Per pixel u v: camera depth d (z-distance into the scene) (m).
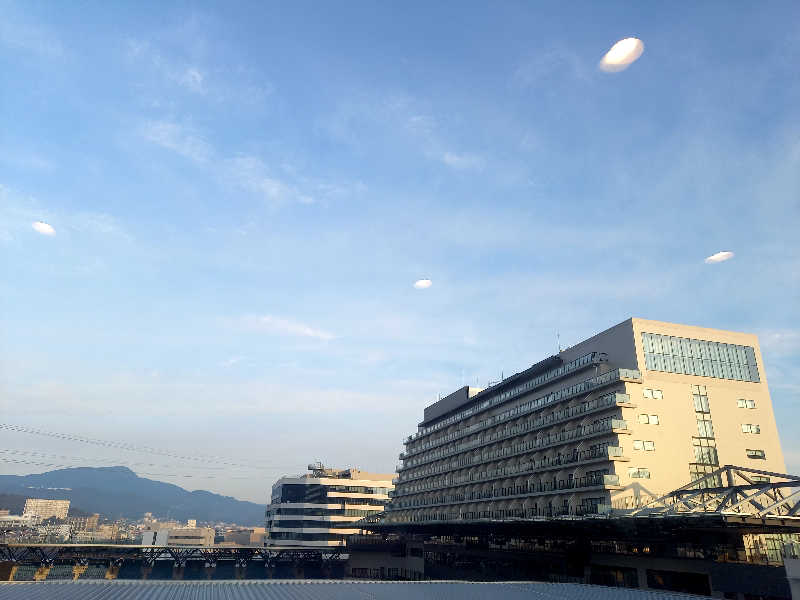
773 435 75.69
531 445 83.06
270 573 119.00
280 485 158.50
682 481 68.69
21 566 97.88
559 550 75.31
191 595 26.31
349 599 27.36
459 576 97.00
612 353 77.31
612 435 69.50
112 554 105.25
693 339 77.44
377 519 134.75
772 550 56.34
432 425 132.62
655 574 61.16
